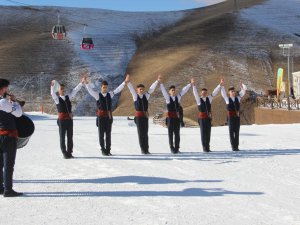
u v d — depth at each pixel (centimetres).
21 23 12681
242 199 755
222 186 854
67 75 9225
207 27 11519
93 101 7894
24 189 860
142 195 796
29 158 1267
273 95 4888
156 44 11050
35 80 9056
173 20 13562
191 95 7525
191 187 850
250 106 5116
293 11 12462
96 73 9281
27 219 665
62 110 1251
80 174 1002
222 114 5003
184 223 632
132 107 7162
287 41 10425
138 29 12431
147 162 1156
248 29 11088
